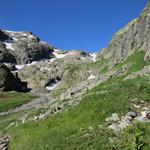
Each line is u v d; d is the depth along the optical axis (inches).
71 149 997.2
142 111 1070.4
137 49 4092.0
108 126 1040.2
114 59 5689.0
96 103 1236.5
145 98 1156.5
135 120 1023.6
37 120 1535.4
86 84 2669.8
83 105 1284.4
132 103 1134.4
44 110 1788.9
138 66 2684.5
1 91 7401.6
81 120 1150.3
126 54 5177.2
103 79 2613.2
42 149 1077.8
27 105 4507.9
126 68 2847.0
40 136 1185.4
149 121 1000.9
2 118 3169.3
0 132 1646.2
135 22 5354.3
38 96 6378.0
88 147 971.3
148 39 3321.9
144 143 888.9
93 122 1094.4
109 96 1254.9
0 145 1355.8
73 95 2226.9
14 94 6752.0
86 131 1057.5
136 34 5054.1
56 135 1119.0
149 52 2719.0
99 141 976.9
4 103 4658.0
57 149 1031.6
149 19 4232.3
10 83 7815.0
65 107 1498.5
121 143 927.7
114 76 2620.6
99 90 1437.0
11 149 1269.7
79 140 1024.2
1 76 7711.6
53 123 1269.7
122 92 1257.4
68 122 1194.0
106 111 1121.4
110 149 923.4
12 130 1496.1
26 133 1336.1
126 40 5428.2
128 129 973.2
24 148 1172.5
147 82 1333.7
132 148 882.8
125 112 1081.4
